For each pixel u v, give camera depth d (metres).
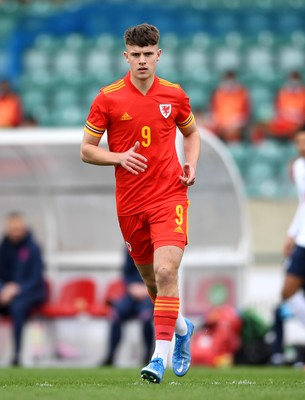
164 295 20.70
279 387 20.47
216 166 43.81
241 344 41.25
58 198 46.06
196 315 45.50
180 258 20.88
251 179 60.19
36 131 41.72
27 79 71.94
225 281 46.09
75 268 46.50
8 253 43.12
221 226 46.16
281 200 58.81
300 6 79.69
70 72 73.75
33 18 76.81
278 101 66.69
